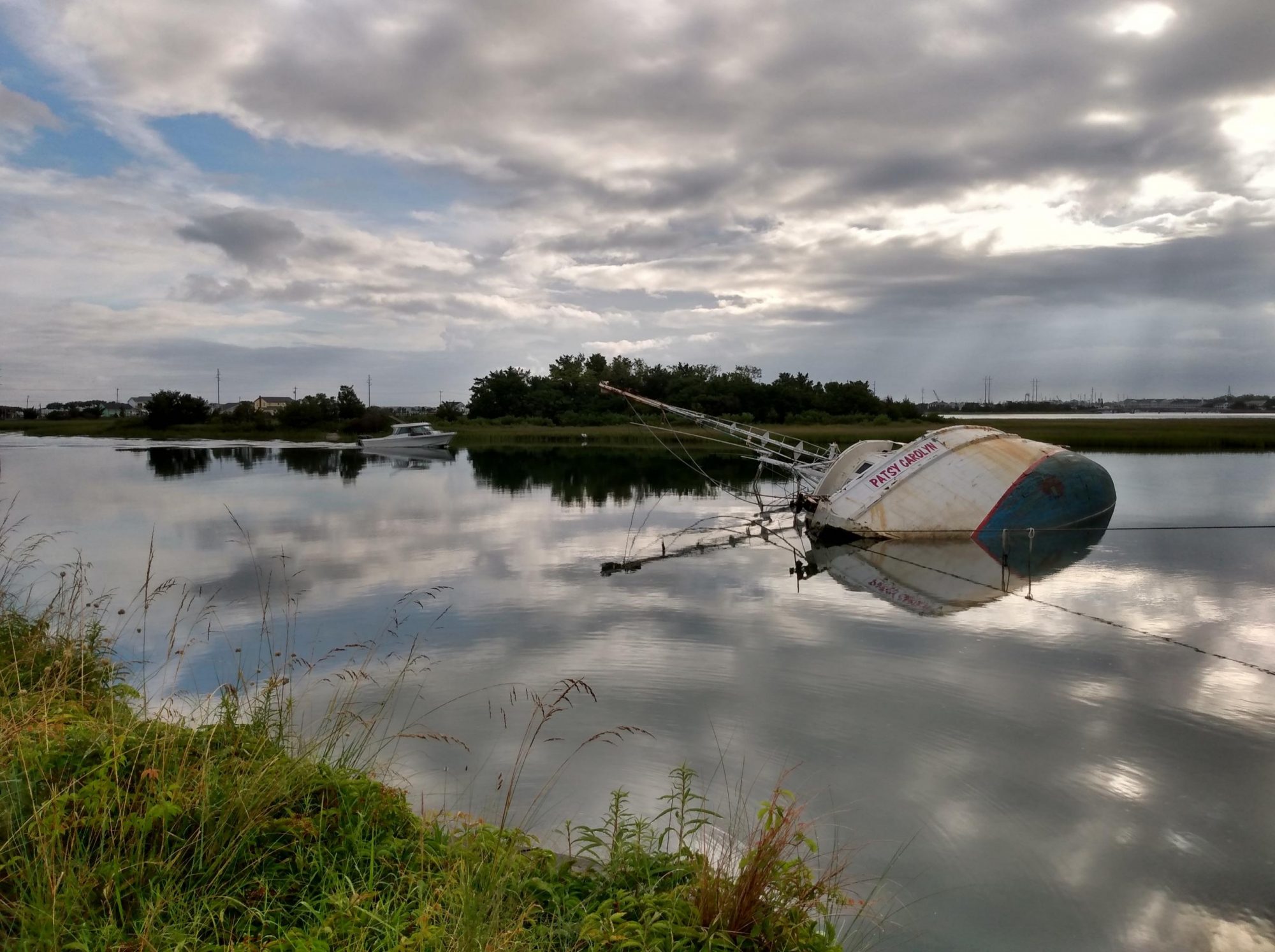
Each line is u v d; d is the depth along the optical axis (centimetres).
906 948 500
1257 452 5244
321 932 378
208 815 444
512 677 1005
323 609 1349
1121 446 5634
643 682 983
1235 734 834
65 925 362
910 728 841
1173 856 610
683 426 9050
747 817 647
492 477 4072
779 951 420
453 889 415
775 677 1002
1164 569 1716
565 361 12150
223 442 8138
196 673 995
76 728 512
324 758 555
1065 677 998
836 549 1983
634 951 398
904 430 7831
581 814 645
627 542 2077
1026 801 691
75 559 1753
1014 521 2066
